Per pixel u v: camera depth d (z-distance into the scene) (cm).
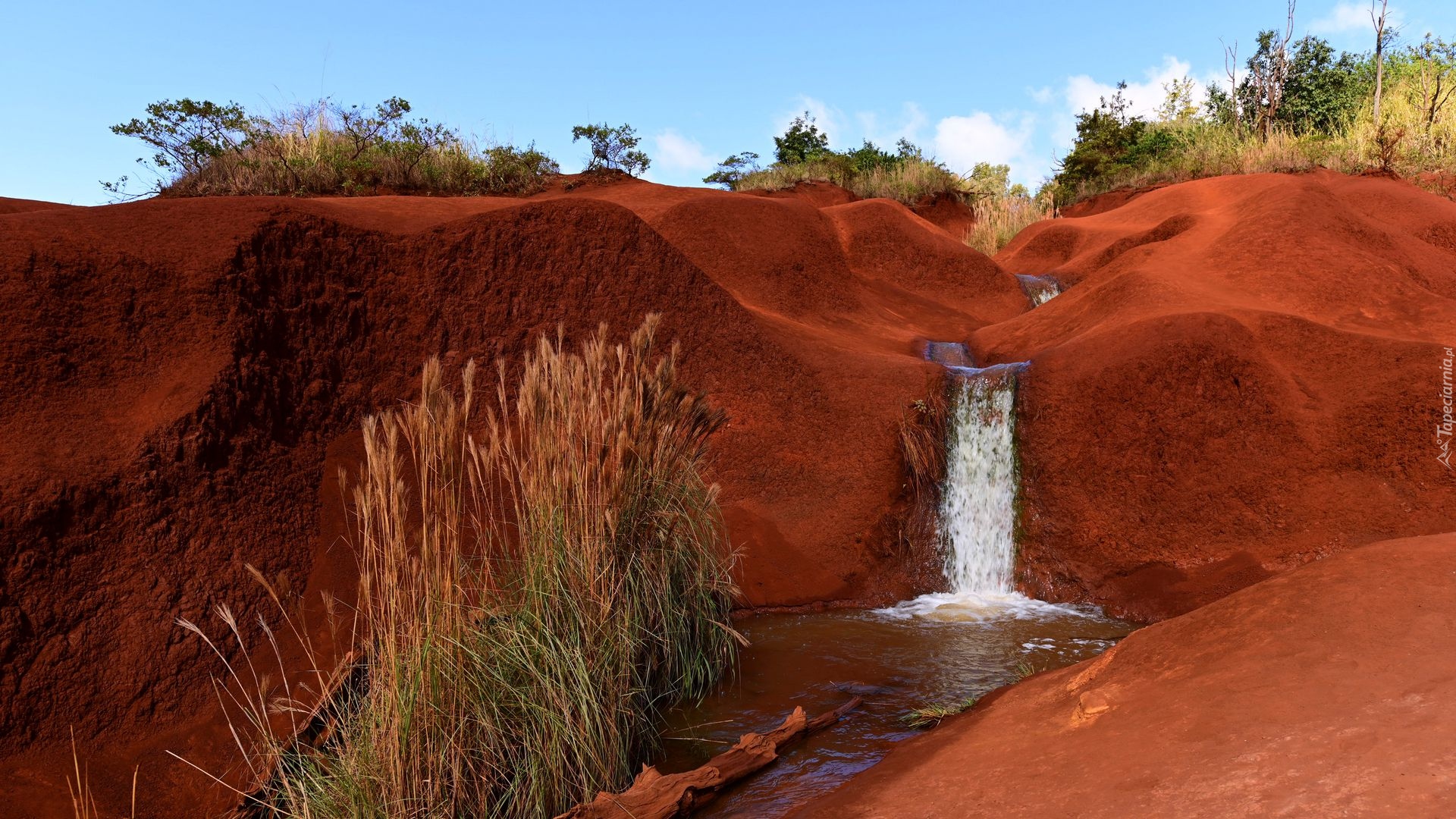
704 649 635
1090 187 2606
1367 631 344
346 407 780
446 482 414
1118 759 321
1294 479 849
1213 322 944
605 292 982
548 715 427
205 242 723
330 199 1031
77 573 512
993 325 1383
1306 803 246
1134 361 929
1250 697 326
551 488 491
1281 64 2630
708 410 636
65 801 434
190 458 604
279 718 492
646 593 546
